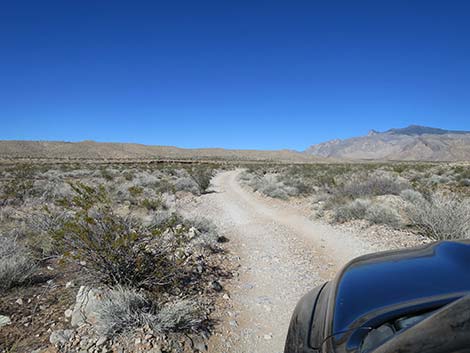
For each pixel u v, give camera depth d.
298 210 14.24
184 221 9.28
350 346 2.08
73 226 4.62
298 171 39.56
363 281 2.70
